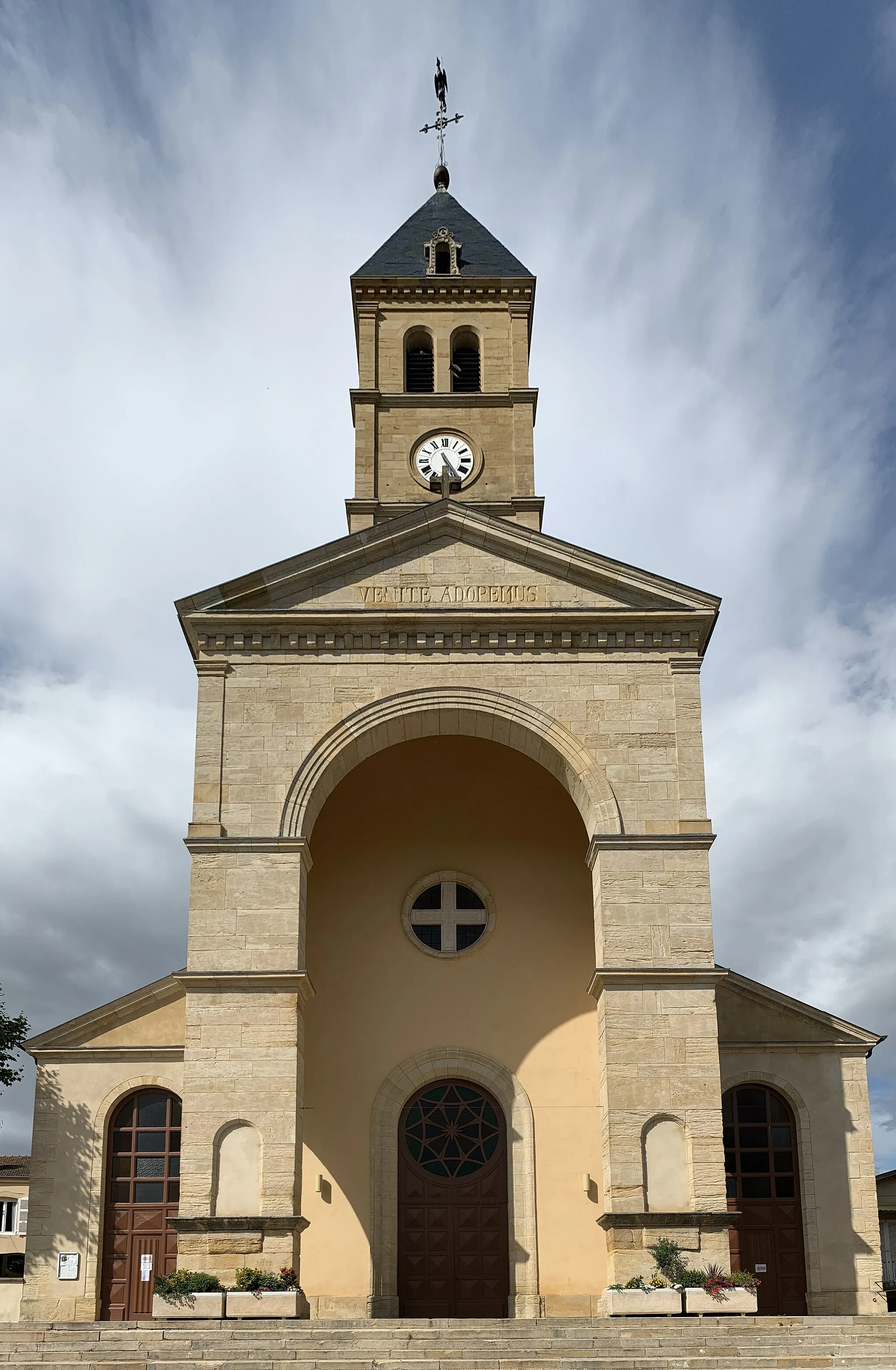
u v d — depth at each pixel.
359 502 36.41
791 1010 28.56
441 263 40.34
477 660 26.52
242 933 24.50
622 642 26.66
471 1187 27.62
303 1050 24.88
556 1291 26.55
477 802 30.14
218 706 26.03
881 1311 26.53
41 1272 26.36
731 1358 19.06
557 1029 28.45
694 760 25.86
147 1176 27.33
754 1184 27.75
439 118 44.97
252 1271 22.08
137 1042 27.98
